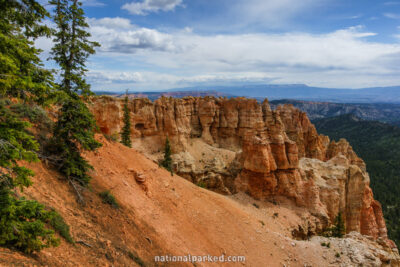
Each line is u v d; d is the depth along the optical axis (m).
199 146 78.25
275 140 51.06
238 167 59.53
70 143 20.14
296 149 51.25
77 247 14.27
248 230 35.00
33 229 10.49
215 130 87.62
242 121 84.44
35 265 10.43
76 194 19.14
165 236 23.86
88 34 18.75
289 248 35.31
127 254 17.19
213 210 35.47
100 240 16.44
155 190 31.08
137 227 21.70
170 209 29.59
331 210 52.50
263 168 47.91
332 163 62.19
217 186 55.53
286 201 49.59
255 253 31.19
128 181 27.94
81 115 19.52
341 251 37.03
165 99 73.12
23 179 10.97
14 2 10.79
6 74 9.66
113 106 60.09
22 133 11.18
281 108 90.38
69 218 16.34
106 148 30.56
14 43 10.62
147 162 36.69
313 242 39.78
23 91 12.09
